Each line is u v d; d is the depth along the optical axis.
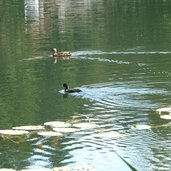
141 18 78.56
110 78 41.97
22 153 27.27
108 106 34.03
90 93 37.34
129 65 47.28
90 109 33.72
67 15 84.19
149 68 45.53
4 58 52.94
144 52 53.50
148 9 88.75
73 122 31.39
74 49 56.25
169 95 35.88
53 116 32.84
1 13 89.56
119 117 31.97
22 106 35.38
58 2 104.50
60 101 36.00
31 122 31.81
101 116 32.25
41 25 74.38
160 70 44.50
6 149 27.88
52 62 50.31
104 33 65.81
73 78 42.72
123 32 66.31
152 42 58.84
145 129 29.89
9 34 68.06
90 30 68.31
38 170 24.80
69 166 25.50
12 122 31.98
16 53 55.34
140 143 28.00
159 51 53.72
